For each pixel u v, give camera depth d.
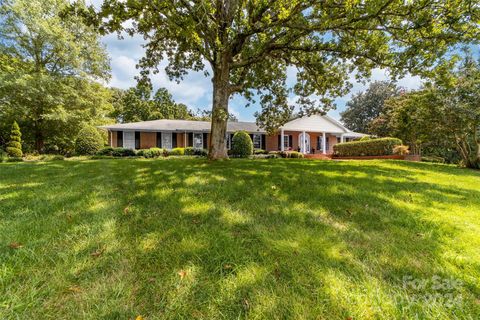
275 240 2.16
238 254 1.91
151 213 2.73
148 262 1.80
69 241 2.05
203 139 20.33
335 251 2.00
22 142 17.31
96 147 15.28
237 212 2.83
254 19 6.94
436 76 6.27
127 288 1.51
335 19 5.94
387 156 13.26
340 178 4.91
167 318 1.30
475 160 9.42
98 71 17.38
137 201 3.13
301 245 2.08
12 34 14.76
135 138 18.16
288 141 22.91
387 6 5.45
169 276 1.64
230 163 7.11
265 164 7.00
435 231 2.47
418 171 7.05
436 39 5.75
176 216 2.67
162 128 18.02
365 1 5.33
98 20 6.03
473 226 2.61
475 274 1.72
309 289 1.53
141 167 6.09
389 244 2.16
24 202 3.02
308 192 3.76
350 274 1.69
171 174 4.95
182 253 1.92
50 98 14.92
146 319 1.29
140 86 9.59
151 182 4.19
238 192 3.66
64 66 16.27
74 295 1.44
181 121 21.12
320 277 1.64
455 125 9.33
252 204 3.13
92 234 2.18
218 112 7.73
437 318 1.33
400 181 5.00
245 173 5.17
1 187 3.79
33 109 16.03
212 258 1.86
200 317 1.31
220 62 7.96
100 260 1.80
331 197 3.54
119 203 3.03
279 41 8.00
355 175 5.38
